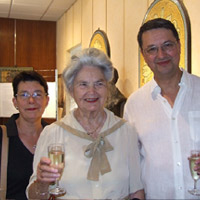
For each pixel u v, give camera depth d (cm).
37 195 141
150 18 280
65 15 646
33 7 610
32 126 203
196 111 162
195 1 230
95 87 151
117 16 381
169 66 164
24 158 192
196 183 156
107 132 155
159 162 164
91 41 462
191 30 235
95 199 142
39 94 204
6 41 698
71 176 144
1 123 563
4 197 182
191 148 158
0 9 624
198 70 227
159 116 170
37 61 716
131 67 343
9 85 428
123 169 150
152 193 166
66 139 152
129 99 190
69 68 151
